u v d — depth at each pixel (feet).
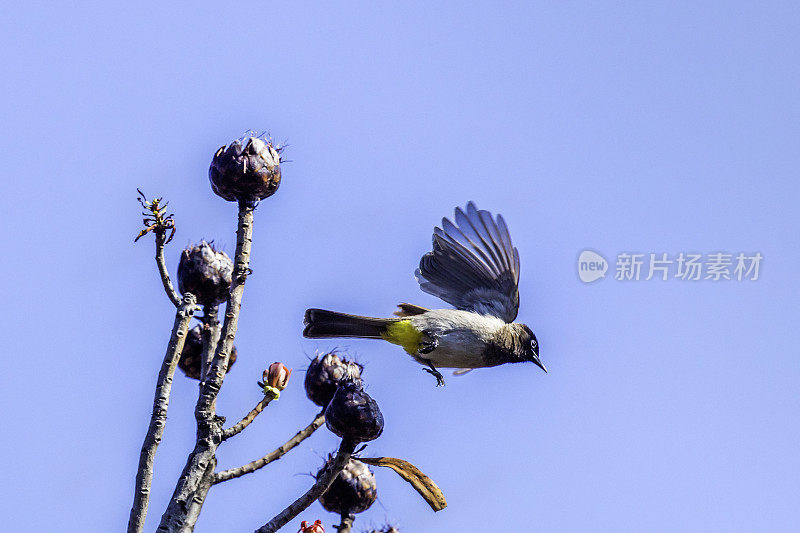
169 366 24.82
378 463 27.04
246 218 28.32
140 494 23.41
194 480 23.88
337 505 28.32
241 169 28.35
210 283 27.99
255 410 25.84
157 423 24.09
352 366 29.32
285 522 24.91
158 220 26.55
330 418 26.09
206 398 24.61
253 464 25.18
